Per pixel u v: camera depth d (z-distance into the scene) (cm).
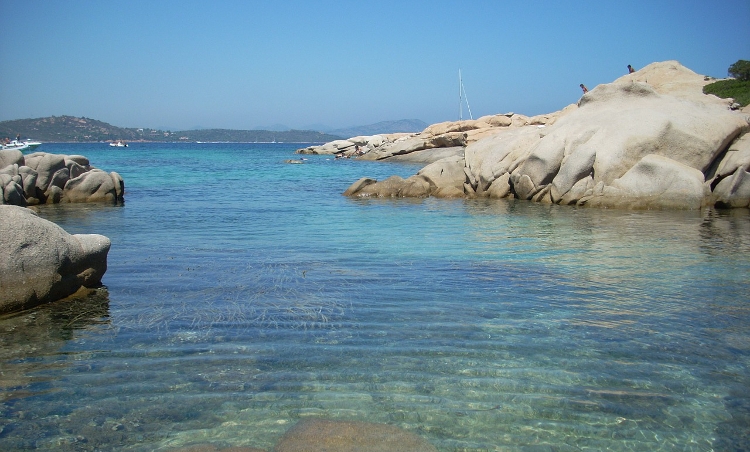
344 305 829
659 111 2211
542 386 580
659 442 488
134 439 488
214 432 498
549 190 2250
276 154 8844
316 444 470
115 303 841
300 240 1370
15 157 2256
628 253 1202
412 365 627
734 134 2122
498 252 1217
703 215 1814
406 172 4216
